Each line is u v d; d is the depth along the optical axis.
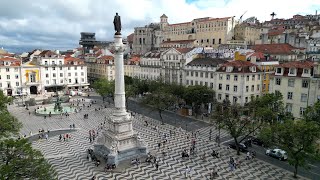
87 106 109.69
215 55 113.88
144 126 80.88
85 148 62.59
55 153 59.22
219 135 69.00
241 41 162.88
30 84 136.12
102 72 162.00
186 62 110.94
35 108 106.25
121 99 55.78
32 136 71.56
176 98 89.81
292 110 71.56
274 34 162.25
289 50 120.00
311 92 67.19
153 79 128.88
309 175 48.22
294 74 70.44
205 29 182.62
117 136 54.69
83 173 48.97
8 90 130.75
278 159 55.47
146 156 56.34
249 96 89.75
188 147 62.78
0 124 47.00
